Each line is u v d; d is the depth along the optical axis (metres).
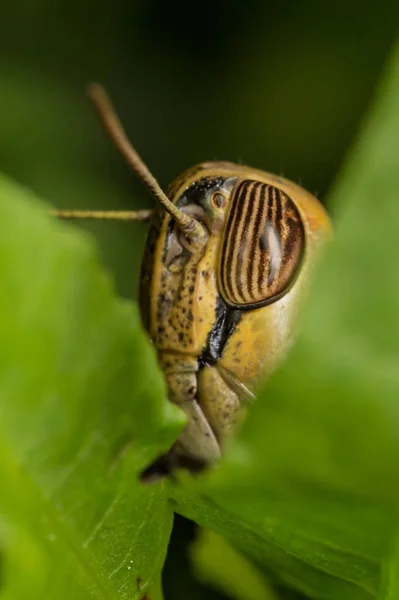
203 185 0.05
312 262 0.05
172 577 0.05
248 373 0.05
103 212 0.05
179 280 0.05
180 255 0.05
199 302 0.05
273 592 0.05
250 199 0.05
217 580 0.05
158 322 0.05
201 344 0.05
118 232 0.06
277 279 0.05
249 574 0.05
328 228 0.05
